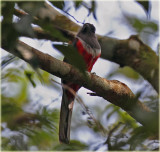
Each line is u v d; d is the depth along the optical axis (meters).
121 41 11.23
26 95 10.36
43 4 5.20
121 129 8.00
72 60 5.22
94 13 8.08
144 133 6.47
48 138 9.08
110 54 11.23
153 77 10.30
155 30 9.94
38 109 9.60
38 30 8.56
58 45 5.07
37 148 8.87
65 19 10.69
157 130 6.20
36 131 8.95
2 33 4.62
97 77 7.59
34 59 5.01
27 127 8.84
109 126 9.31
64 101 9.47
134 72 11.20
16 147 8.41
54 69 6.86
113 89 7.81
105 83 7.70
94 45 10.32
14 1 5.02
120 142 7.05
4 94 10.08
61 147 8.70
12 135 8.60
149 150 7.00
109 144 7.12
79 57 5.16
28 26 4.67
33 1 5.05
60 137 9.10
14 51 5.49
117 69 11.40
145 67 10.62
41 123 9.09
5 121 8.83
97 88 7.68
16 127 8.74
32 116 9.08
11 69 10.09
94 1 8.01
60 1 7.17
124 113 9.87
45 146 8.95
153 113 6.27
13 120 8.85
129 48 11.02
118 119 9.74
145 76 10.56
